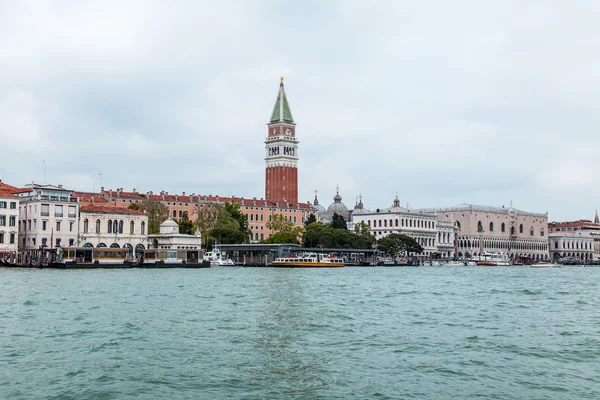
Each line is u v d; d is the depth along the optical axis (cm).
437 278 14588
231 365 4278
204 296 8619
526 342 5097
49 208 18638
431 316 6644
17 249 18625
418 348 4834
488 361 4419
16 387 3772
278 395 3638
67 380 3909
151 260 19200
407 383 3866
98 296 8444
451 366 4272
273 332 5481
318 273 16550
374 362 4378
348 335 5369
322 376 4016
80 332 5428
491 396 3625
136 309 6994
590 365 4334
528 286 11688
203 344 4934
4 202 18412
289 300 8175
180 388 3759
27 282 11031
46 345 4881
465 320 6350
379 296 9012
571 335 5444
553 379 3975
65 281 11412
